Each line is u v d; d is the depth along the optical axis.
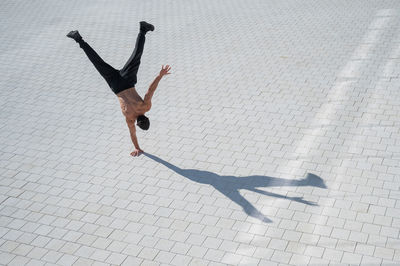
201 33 16.50
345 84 12.34
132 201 9.02
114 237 8.23
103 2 20.36
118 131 11.21
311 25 16.36
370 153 9.71
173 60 14.59
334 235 7.86
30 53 15.72
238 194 8.95
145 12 18.91
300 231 8.00
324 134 10.43
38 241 8.27
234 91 12.52
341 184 8.97
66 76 14.07
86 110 12.20
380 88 11.99
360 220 8.11
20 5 20.33
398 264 7.22
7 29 17.81
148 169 9.83
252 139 10.48
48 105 12.56
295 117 11.13
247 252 7.68
